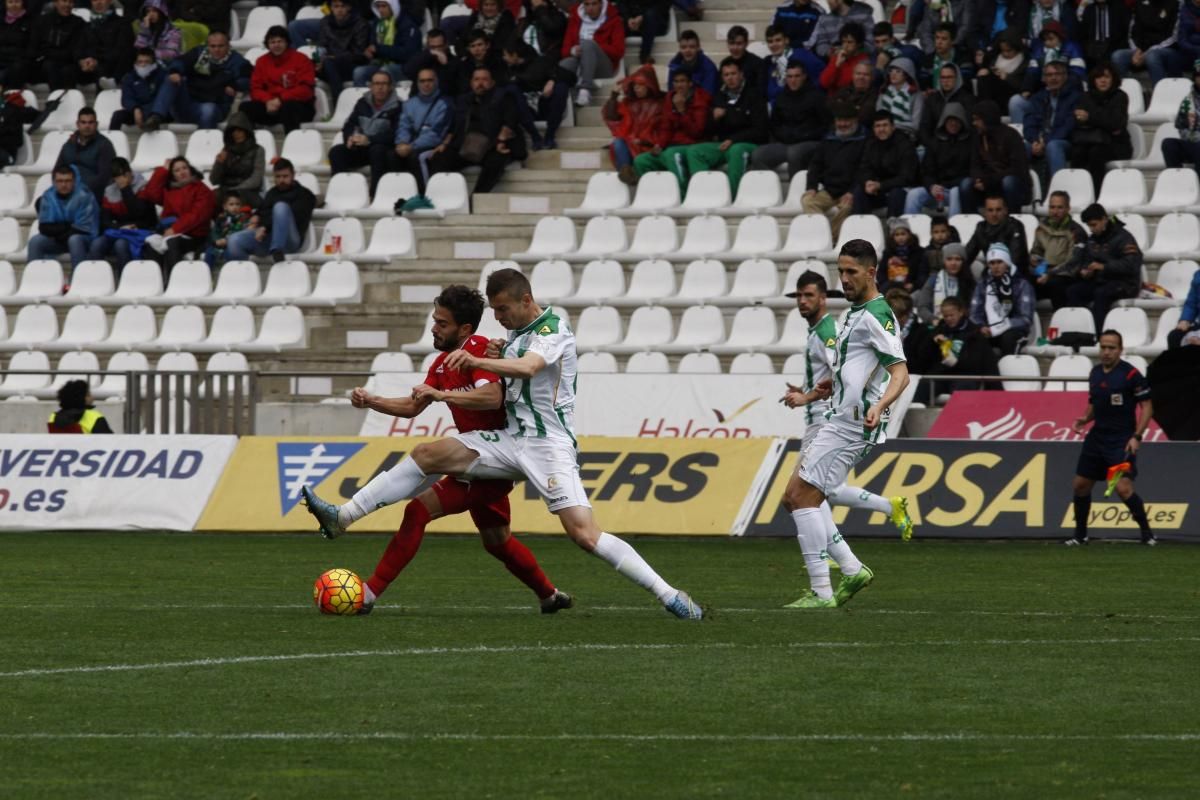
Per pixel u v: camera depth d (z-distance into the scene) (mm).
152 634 22531
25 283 58469
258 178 58375
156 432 46656
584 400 46438
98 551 37812
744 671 19234
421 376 47188
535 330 23422
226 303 56281
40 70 65688
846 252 25641
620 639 22000
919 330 46312
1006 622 24359
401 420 47188
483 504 24453
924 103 53750
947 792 13336
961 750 14953
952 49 55031
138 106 62562
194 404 46312
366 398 23484
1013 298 48500
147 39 63250
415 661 19906
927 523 41250
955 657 20469
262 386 51219
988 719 16406
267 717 16422
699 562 35250
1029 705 17156
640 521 42312
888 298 46438
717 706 17047
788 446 42250
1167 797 13172
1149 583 30844
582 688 18047
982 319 48344
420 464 24000
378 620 24203
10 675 18891
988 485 41312
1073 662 20109
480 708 16906
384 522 43312
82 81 65375
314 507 23984
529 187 58875
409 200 57844
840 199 54000
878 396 25734
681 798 13148
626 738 15438
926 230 52000
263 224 57062
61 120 64312
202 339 56031
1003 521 40969
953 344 46156
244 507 43906
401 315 55656
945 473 41594
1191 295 46156
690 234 55438
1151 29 56656
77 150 59688
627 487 42812
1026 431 43750
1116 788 13469
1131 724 16172
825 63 57344
